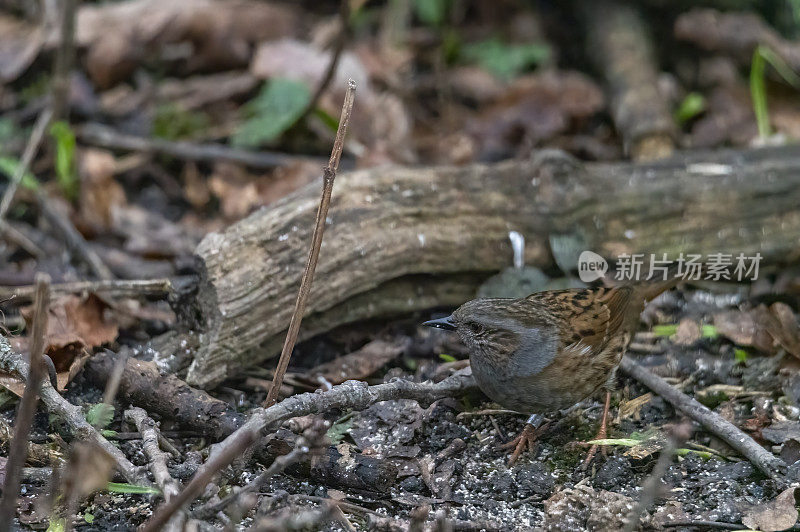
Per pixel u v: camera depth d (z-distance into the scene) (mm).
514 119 13914
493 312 8344
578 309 8562
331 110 13453
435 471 8102
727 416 8812
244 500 6383
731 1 15469
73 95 13523
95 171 12367
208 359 8844
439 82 14438
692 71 15102
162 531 6332
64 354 8633
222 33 14500
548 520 7406
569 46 15695
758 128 13766
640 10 15383
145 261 11188
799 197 10898
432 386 8633
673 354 9758
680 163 11070
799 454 8188
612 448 8430
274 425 7688
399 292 10094
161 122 13484
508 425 8828
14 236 11250
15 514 7117
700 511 7570
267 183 12438
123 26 14258
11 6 14930
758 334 9719
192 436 8359
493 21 15922
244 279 9062
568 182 10547
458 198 10250
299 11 15547
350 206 9812
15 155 12820
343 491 7711
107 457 5891
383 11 15953
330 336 9914
